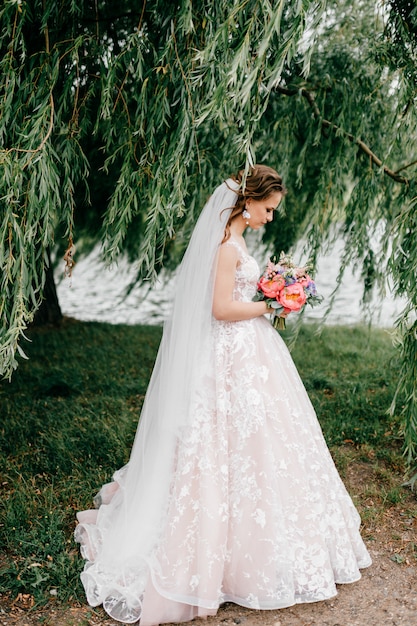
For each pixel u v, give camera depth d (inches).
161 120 124.4
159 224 126.8
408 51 151.6
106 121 149.8
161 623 103.3
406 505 141.6
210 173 180.5
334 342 281.0
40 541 121.2
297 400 114.7
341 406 195.9
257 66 96.0
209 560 103.7
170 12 124.6
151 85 131.2
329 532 112.7
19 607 107.0
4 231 109.8
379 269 204.7
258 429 106.9
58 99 132.2
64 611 106.2
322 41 184.2
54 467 155.5
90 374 232.5
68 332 300.2
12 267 115.5
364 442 171.6
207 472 106.3
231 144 175.8
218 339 111.7
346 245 193.2
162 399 111.7
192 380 109.0
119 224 129.3
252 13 105.1
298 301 111.0
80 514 129.4
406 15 150.0
